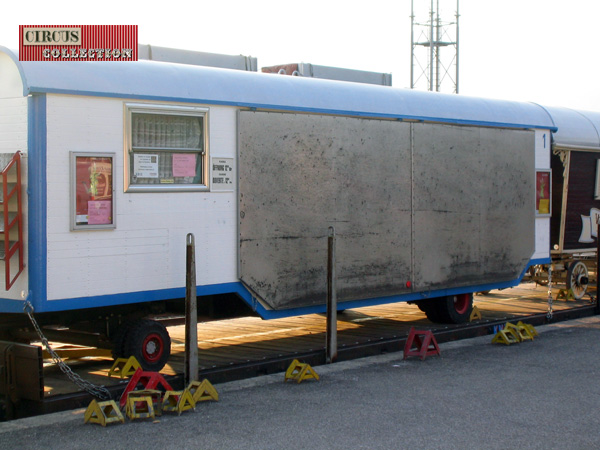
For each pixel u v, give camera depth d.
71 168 6.95
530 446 5.77
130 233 7.41
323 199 9.05
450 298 10.92
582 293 14.32
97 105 7.14
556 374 8.22
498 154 11.28
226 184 8.16
